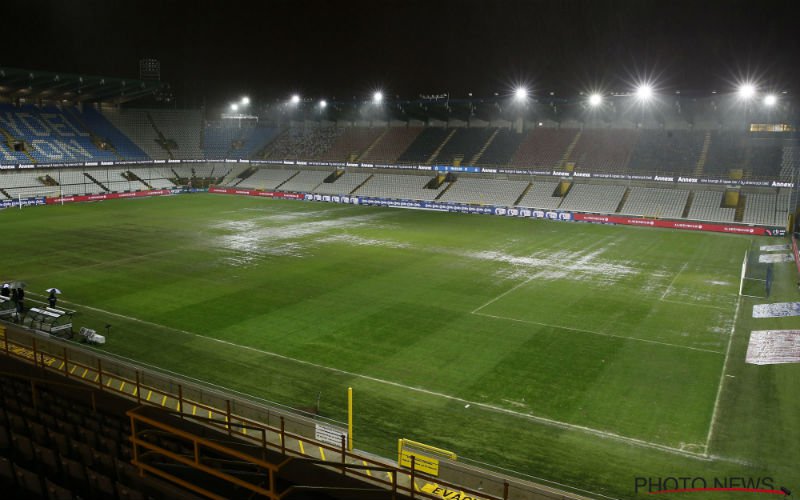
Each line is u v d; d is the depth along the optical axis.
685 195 62.00
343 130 93.69
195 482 10.98
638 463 16.27
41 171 74.00
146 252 43.25
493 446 17.19
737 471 15.83
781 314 29.34
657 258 43.22
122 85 80.88
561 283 35.62
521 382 21.67
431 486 13.93
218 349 24.67
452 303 31.34
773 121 67.19
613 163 69.25
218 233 51.84
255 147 94.94
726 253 45.19
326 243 47.78
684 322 28.52
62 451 12.39
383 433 17.88
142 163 84.81
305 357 23.92
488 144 79.94
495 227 57.31
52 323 25.02
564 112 77.75
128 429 13.24
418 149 83.31
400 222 59.91
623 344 25.55
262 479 11.34
